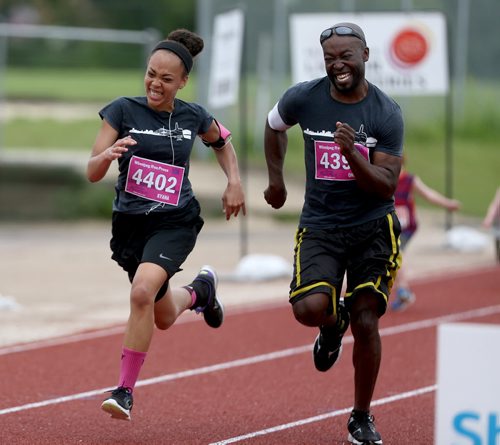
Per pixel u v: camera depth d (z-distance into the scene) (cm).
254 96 7294
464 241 4578
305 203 1650
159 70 1631
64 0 13700
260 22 7312
